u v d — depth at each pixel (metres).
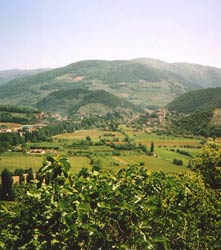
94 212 7.80
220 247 16.34
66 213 7.02
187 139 193.88
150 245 7.58
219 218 18.02
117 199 7.98
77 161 138.00
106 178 8.65
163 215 8.75
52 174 7.66
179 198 9.17
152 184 8.83
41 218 7.59
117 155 154.12
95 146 180.00
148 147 172.75
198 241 12.89
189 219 12.41
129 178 8.70
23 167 131.88
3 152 161.62
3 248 7.50
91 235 7.55
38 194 7.61
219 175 30.42
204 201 17.42
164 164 130.50
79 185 7.79
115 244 7.75
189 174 24.70
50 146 175.75
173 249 9.95
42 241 7.39
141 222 8.11
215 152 31.95
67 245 7.40
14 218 7.82
